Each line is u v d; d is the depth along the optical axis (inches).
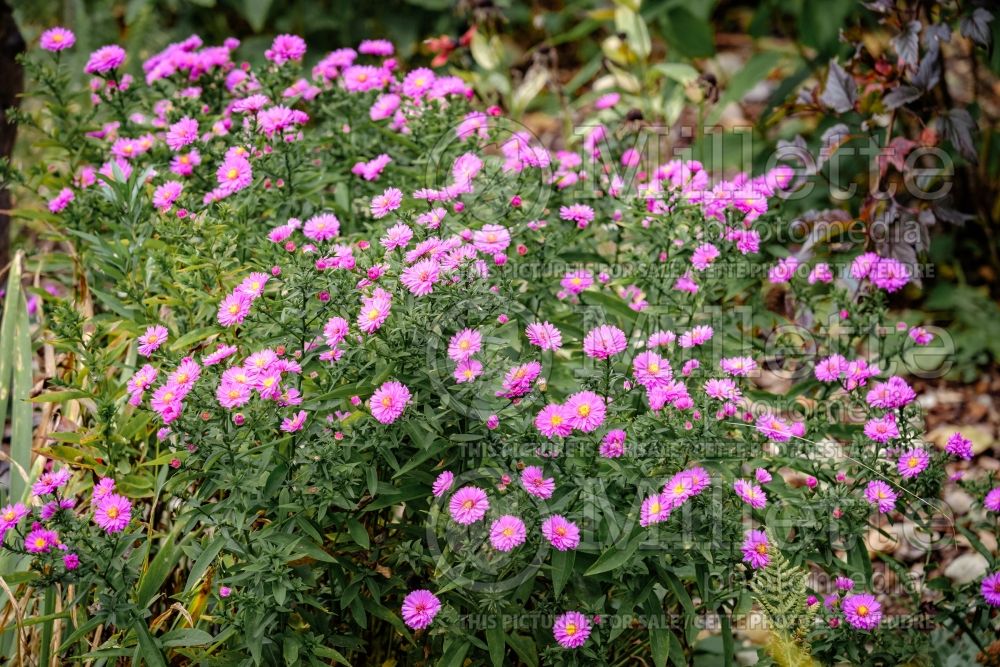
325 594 80.7
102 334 88.4
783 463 82.7
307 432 78.5
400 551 78.8
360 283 79.4
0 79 99.6
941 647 85.6
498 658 78.1
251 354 80.7
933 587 83.8
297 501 78.1
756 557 79.2
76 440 83.0
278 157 87.7
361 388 77.7
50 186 92.9
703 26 127.9
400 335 78.1
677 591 78.6
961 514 94.1
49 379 87.0
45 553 77.9
